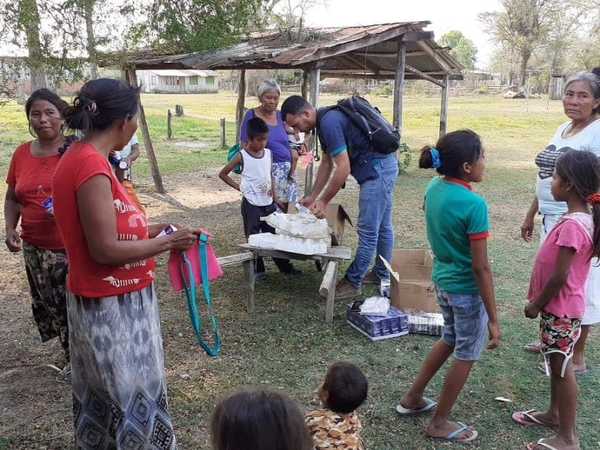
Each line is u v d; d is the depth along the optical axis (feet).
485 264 9.42
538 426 10.95
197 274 9.16
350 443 8.06
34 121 11.18
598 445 10.41
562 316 9.66
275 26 34.14
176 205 30.27
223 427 5.05
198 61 28.53
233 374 12.87
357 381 8.02
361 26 33.45
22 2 21.74
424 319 14.88
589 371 12.95
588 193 9.40
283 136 18.72
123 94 7.23
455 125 80.94
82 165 7.00
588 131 12.01
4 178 36.09
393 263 16.34
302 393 12.10
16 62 23.44
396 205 29.91
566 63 173.06
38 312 12.37
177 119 84.69
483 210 9.34
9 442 10.44
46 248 11.38
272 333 14.83
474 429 10.87
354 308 15.31
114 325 7.66
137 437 8.04
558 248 9.36
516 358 13.58
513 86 178.60
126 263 7.41
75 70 24.49
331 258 15.12
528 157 49.80
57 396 11.94
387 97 145.07
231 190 34.30
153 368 8.14
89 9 23.21
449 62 40.50
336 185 15.10
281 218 15.78
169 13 24.54
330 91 140.77
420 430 10.85
